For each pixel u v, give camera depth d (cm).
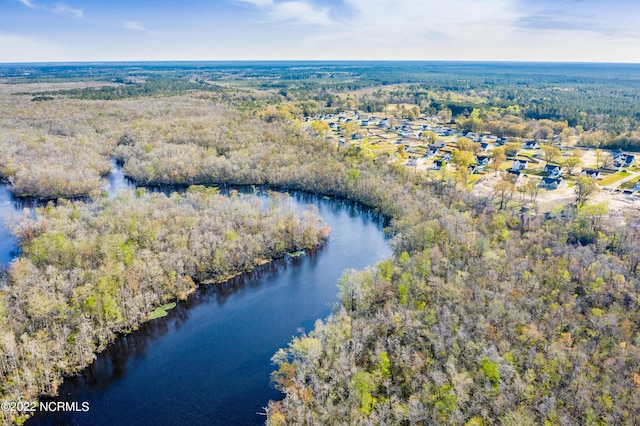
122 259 10938
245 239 12875
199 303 11150
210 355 9200
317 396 7181
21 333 8481
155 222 12875
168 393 8175
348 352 8100
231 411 7750
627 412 6562
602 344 8156
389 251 14025
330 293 11606
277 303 11138
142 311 10319
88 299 9269
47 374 8044
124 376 8606
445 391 6912
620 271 10619
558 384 7194
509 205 16525
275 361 8469
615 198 17400
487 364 7262
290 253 13750
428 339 8231
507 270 10588
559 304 9500
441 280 9969
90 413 7719
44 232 12500
